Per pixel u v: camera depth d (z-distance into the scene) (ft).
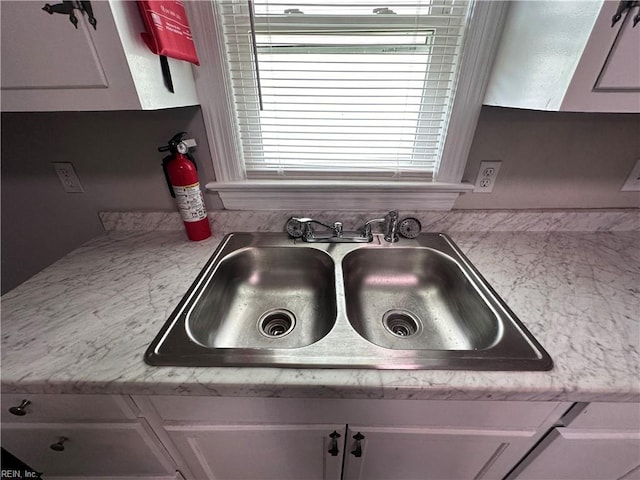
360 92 2.88
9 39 1.76
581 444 1.95
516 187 3.18
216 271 2.77
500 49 2.45
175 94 2.41
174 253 3.01
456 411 1.86
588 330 2.00
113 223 3.42
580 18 1.69
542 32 1.99
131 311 2.21
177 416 1.97
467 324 2.59
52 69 1.85
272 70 2.73
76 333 1.99
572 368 1.72
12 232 3.53
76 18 1.70
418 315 2.95
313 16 2.57
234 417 1.95
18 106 1.97
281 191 3.18
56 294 2.39
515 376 1.68
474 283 2.54
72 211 3.42
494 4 2.30
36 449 2.16
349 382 1.65
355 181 3.19
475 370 1.71
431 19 2.54
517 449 2.11
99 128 2.94
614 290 2.41
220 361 1.77
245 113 2.99
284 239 3.26
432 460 2.26
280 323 2.92
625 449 1.99
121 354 1.83
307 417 1.94
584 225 3.30
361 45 2.64
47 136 2.97
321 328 2.73
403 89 2.81
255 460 2.31
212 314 2.63
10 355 1.82
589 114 2.76
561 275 2.61
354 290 3.11
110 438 2.07
